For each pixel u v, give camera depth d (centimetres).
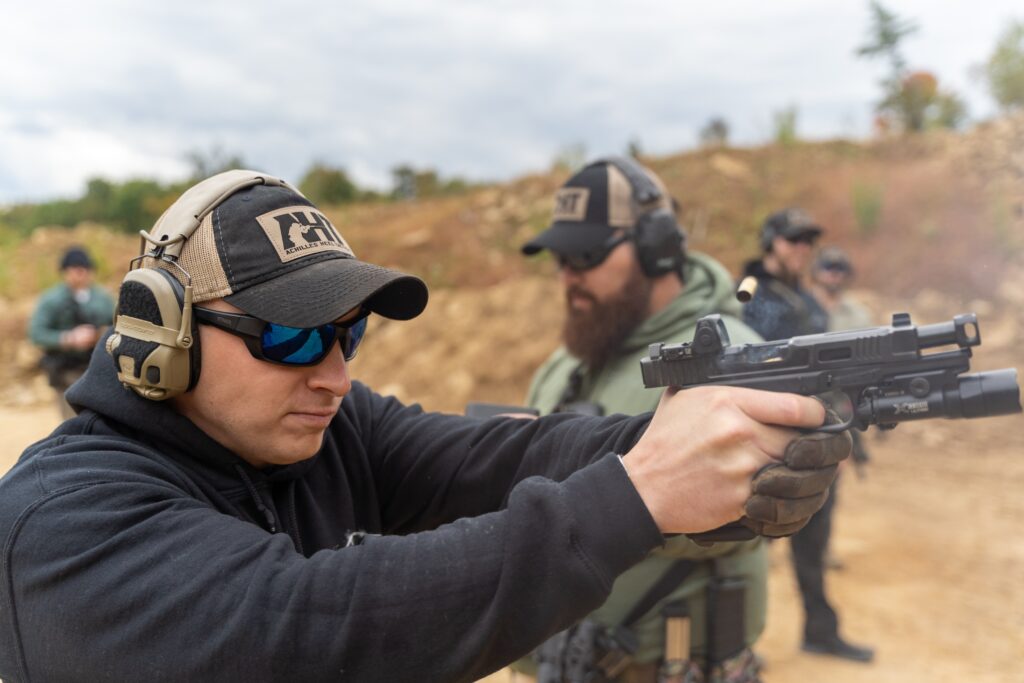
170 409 117
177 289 109
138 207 1900
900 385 92
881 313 840
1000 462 659
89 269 607
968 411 91
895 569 496
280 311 106
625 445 114
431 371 884
